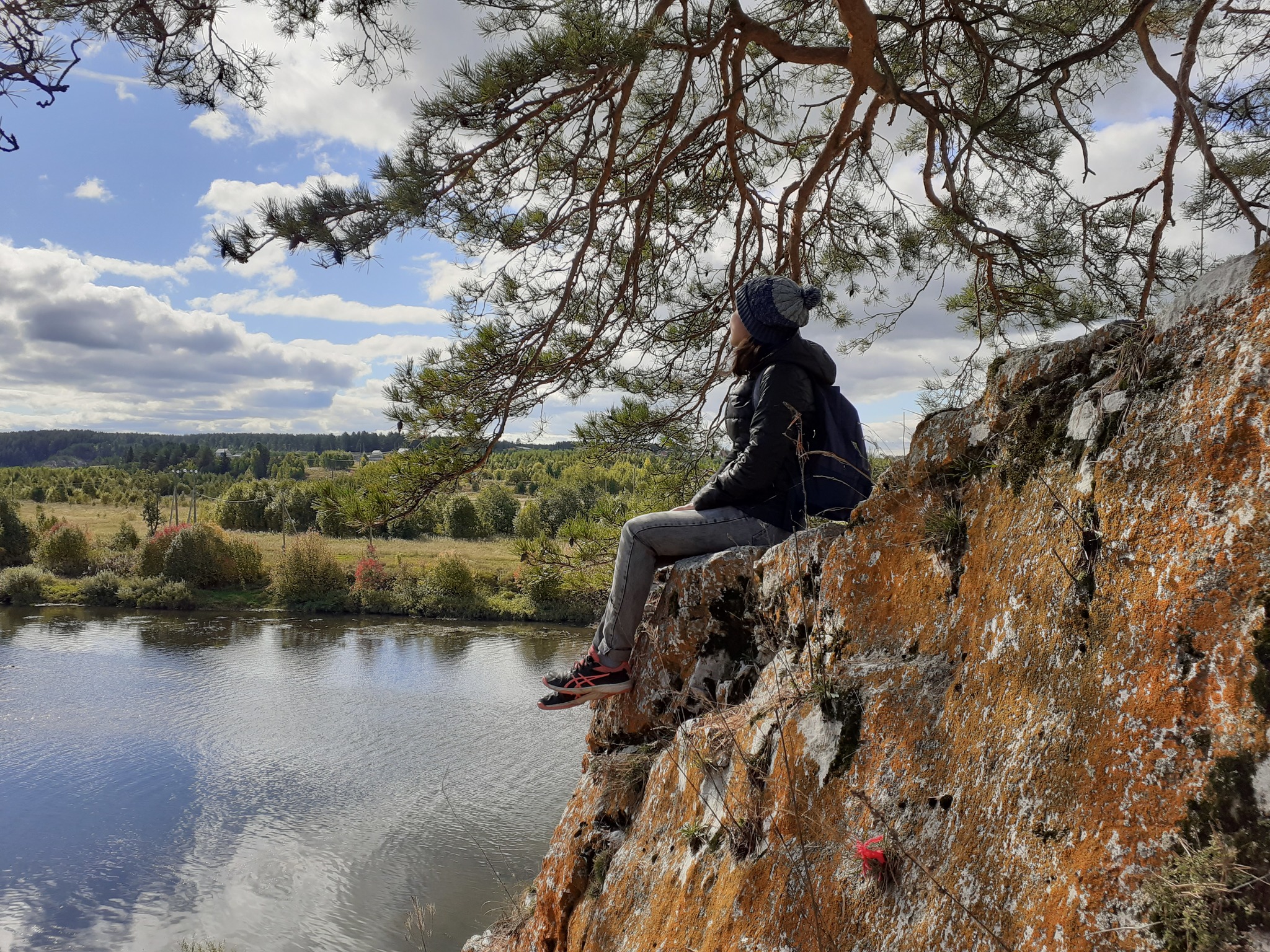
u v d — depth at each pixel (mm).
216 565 44938
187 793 18484
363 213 4719
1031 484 1633
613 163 5359
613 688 2896
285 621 37750
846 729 1825
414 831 16578
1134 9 4668
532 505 62594
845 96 6199
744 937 1735
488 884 14391
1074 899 1099
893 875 1483
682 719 2754
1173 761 1072
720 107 5785
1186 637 1126
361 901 13945
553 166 5668
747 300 2627
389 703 24750
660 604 2957
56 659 29500
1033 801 1265
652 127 6270
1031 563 1530
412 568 46125
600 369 6578
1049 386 1714
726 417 2895
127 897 14188
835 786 1752
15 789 18641
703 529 2793
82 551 46969
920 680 1740
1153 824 1059
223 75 4945
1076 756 1220
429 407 5492
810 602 2303
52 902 14047
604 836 2730
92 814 17406
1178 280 5934
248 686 26453
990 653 1566
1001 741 1416
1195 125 4047
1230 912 943
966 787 1445
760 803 1934
